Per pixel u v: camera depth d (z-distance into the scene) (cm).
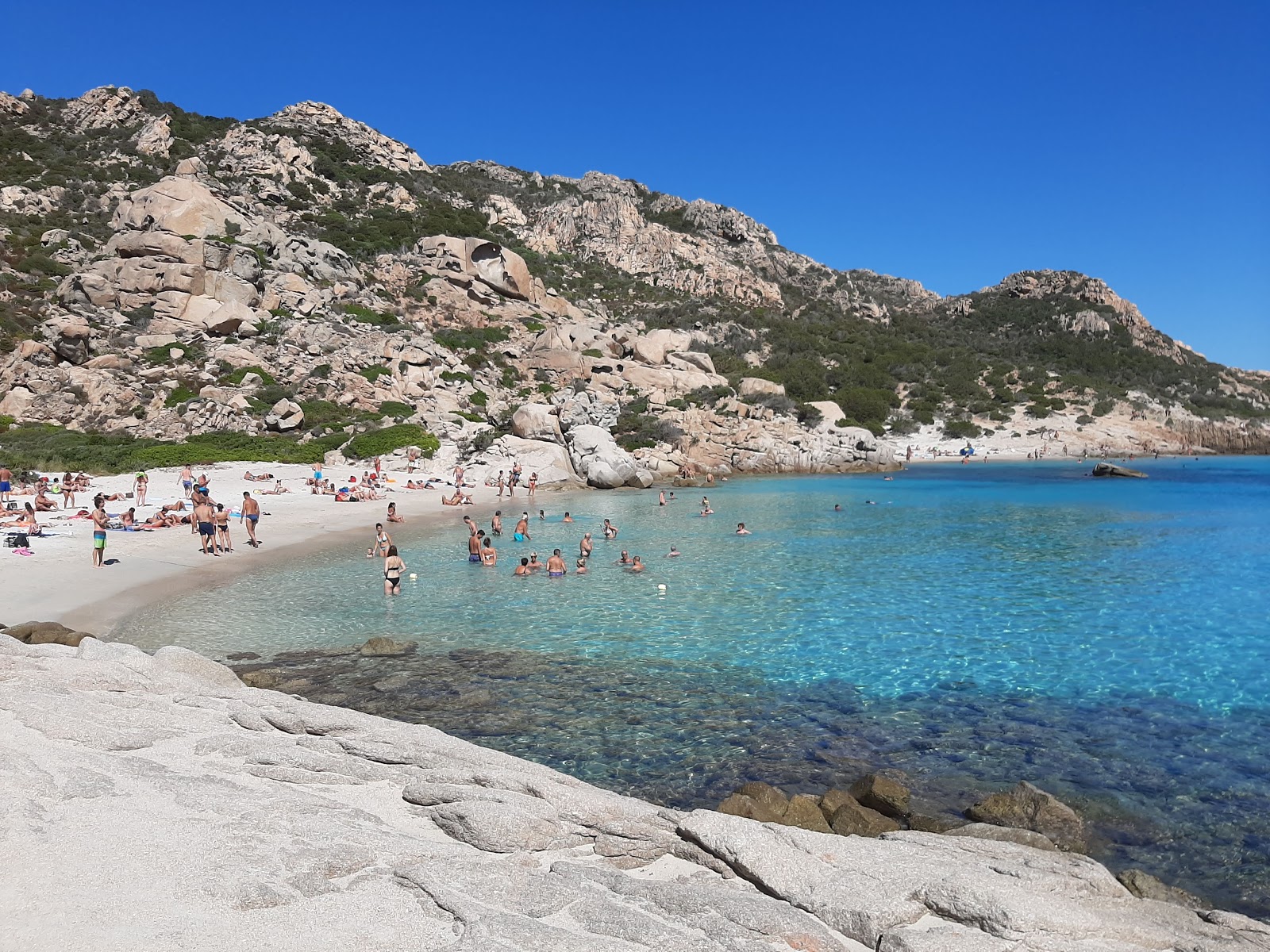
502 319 8944
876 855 682
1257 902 801
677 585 2341
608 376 8062
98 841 622
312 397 6000
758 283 15725
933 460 9344
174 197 7225
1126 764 1132
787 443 7550
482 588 2302
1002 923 550
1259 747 1191
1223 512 4141
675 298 14025
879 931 553
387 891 574
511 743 1193
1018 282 19000
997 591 2255
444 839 702
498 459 5453
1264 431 10944
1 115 10481
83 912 520
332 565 2619
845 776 1098
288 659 1596
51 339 5581
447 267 9056
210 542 2736
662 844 701
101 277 6241
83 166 9406
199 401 5469
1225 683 1473
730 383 9381
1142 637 1780
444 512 4066
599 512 4231
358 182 11300
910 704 1373
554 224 16288
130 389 5491
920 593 2230
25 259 6725
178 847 617
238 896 546
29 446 4659
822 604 2103
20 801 682
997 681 1490
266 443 5244
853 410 10106
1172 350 16062
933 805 1009
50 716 898
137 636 1741
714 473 6638
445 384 6669
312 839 648
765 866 634
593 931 531
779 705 1362
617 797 820
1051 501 4791
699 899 583
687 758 1147
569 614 1989
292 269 7412
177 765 827
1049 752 1174
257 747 873
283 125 12731
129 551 2623
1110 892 671
